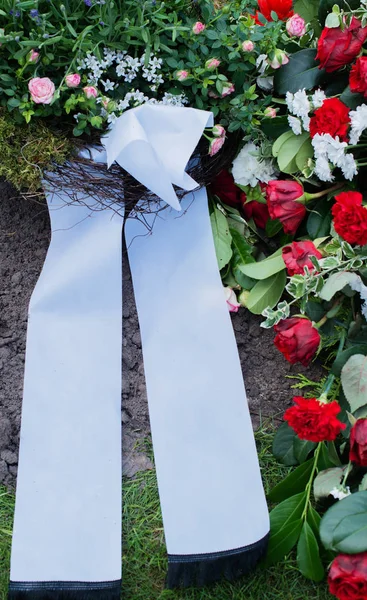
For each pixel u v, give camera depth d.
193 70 1.49
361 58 1.39
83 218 1.54
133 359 1.62
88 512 1.44
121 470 1.51
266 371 1.65
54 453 1.45
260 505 1.48
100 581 1.41
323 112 1.46
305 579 1.49
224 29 1.51
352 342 1.50
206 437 1.50
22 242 1.63
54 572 1.41
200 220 1.60
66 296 1.51
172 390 1.51
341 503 1.34
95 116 1.43
